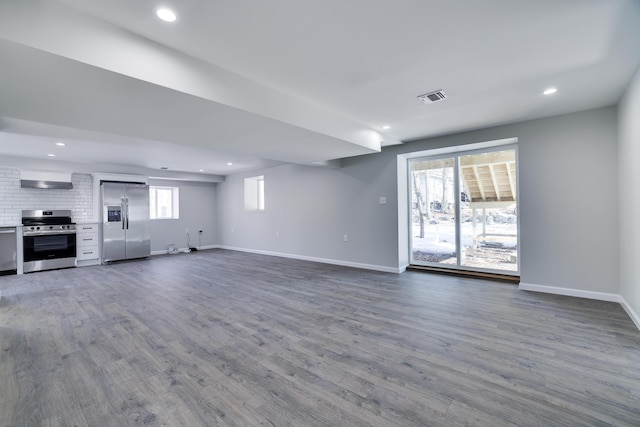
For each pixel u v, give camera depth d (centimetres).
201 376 200
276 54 213
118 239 648
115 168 653
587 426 150
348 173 572
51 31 153
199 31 184
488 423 154
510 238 450
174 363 218
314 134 323
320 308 336
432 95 291
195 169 732
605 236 341
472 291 394
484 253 474
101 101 218
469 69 241
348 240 577
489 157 462
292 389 186
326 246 613
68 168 593
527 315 304
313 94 284
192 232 838
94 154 520
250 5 160
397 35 193
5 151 487
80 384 191
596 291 348
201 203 859
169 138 333
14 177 562
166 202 812
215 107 236
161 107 232
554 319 293
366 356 226
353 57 220
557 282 372
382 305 344
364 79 255
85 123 268
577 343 242
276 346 244
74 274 525
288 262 627
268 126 290
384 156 524
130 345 247
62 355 230
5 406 170
